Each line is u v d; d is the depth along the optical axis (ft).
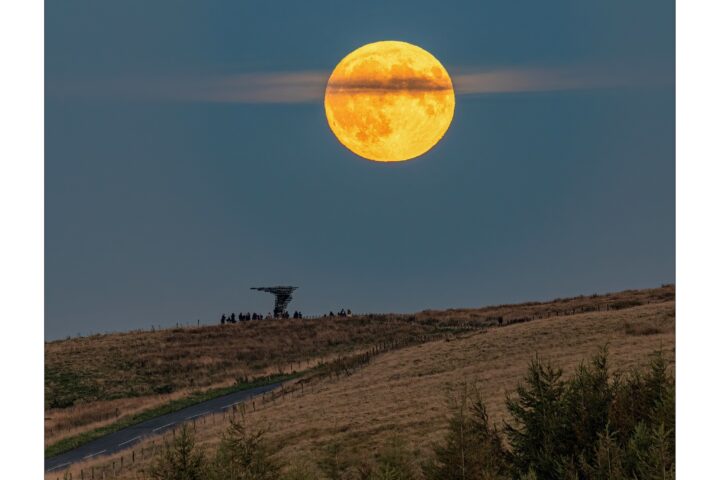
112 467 618.44
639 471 374.02
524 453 434.71
